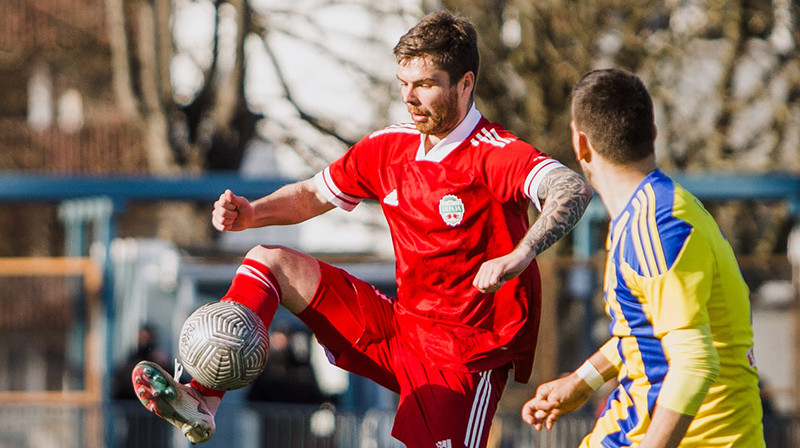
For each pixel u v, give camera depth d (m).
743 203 47.09
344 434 30.83
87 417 32.44
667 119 46.72
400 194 10.95
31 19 73.19
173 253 35.84
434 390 10.91
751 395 10.30
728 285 10.02
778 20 45.44
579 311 34.53
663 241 9.64
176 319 35.97
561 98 42.59
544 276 34.62
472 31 10.66
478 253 10.75
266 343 10.29
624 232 9.93
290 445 30.95
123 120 76.56
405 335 11.16
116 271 36.22
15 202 36.59
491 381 11.17
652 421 9.54
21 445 32.56
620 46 44.41
